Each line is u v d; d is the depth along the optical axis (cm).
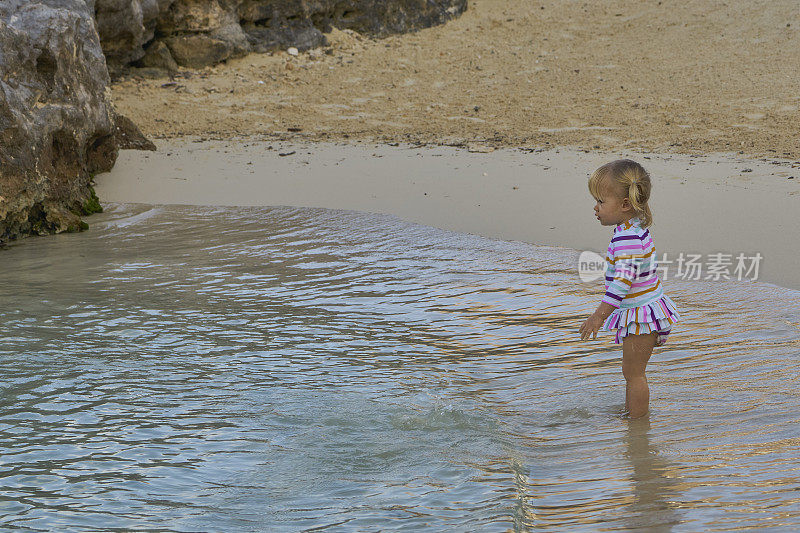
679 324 837
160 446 584
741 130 1839
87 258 1152
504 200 1391
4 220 1264
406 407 653
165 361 757
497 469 540
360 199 1448
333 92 2397
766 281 957
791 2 2703
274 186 1559
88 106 1488
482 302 936
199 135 2034
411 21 2866
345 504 497
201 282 1022
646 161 1592
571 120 2039
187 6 2494
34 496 513
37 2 1446
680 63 2414
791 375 685
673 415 626
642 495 495
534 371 739
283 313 901
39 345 798
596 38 2691
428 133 1997
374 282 1016
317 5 2741
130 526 475
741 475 510
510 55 2620
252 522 478
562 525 468
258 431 609
